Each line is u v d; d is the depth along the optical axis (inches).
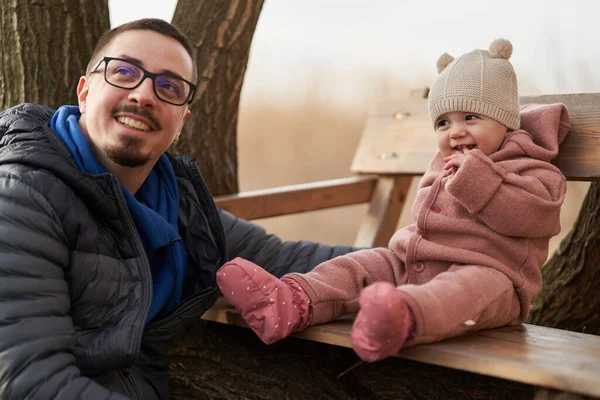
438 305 58.5
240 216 109.3
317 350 77.7
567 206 197.2
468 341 62.4
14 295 57.5
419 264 71.2
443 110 72.5
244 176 282.0
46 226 60.6
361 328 56.7
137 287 66.7
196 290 78.1
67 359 59.2
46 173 62.8
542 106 79.7
